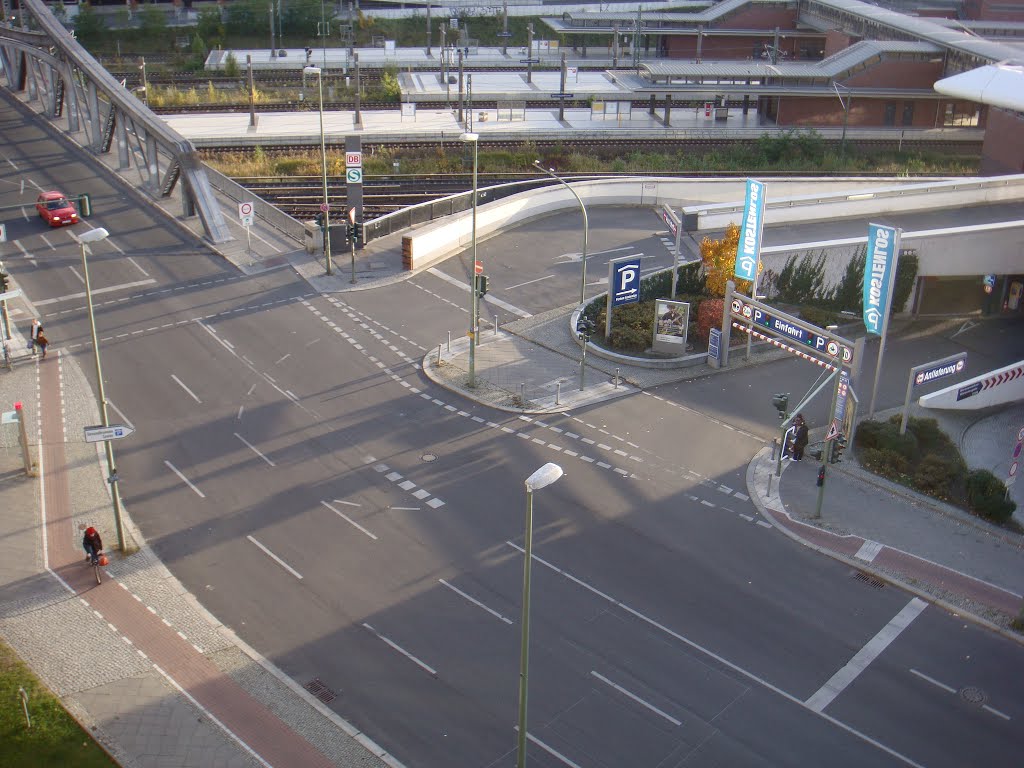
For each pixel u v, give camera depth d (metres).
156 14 137.62
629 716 30.05
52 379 50.38
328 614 34.31
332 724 29.58
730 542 38.84
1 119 93.69
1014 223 60.72
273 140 92.62
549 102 109.44
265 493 41.34
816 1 127.88
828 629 34.16
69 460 43.44
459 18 151.88
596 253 69.06
